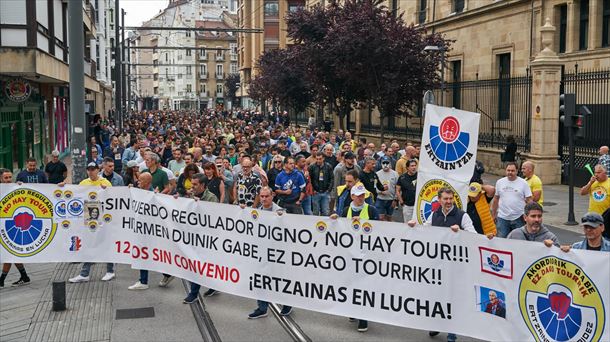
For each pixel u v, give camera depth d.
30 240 9.70
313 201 13.84
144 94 152.25
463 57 33.16
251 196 11.38
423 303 7.18
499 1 29.20
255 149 18.12
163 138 22.66
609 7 24.03
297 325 7.98
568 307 6.12
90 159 16.80
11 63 16.53
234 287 8.40
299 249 7.89
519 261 6.43
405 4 39.50
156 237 9.30
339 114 31.84
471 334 6.88
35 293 9.41
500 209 10.38
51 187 9.70
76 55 12.20
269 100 55.75
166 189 11.01
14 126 21.72
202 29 31.64
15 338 7.53
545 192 19.86
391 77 25.34
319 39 31.00
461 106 30.70
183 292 9.49
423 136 8.58
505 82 25.88
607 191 10.66
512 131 25.45
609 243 6.62
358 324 7.90
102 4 49.16
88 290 9.57
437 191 8.48
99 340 7.43
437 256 7.06
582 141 21.50
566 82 21.80
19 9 16.78
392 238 7.32
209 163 11.50
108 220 9.73
